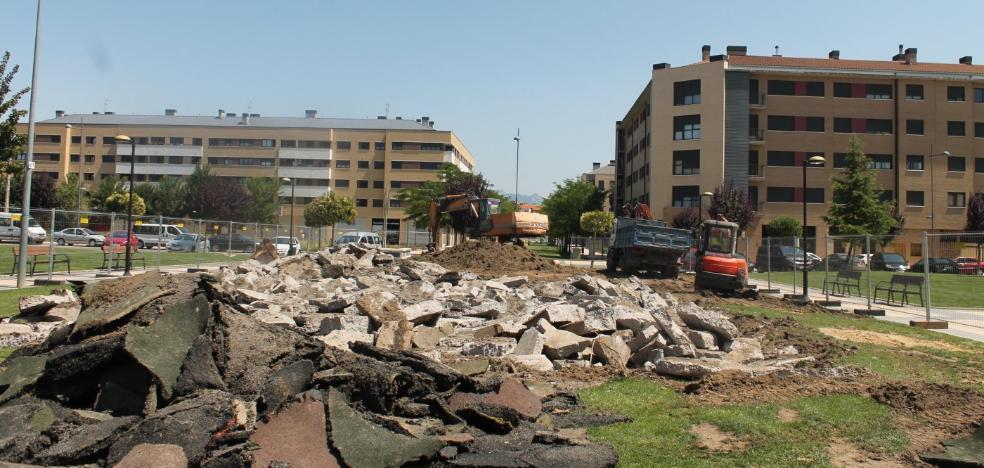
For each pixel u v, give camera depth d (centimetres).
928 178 5472
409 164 9125
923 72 5444
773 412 699
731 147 5350
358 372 618
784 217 5203
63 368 593
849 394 784
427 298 1305
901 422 676
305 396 568
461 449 559
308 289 1432
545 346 977
